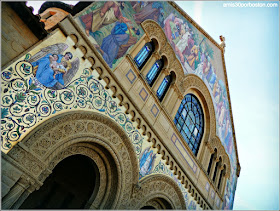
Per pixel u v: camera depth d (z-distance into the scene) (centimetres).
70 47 864
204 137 1748
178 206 1330
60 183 1530
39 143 748
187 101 1647
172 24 1458
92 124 920
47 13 1185
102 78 965
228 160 2050
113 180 1023
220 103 1998
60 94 824
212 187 1730
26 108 730
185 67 1547
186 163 1445
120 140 1032
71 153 931
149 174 1159
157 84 1309
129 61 1115
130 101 1080
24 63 732
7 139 679
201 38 1788
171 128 1361
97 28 976
